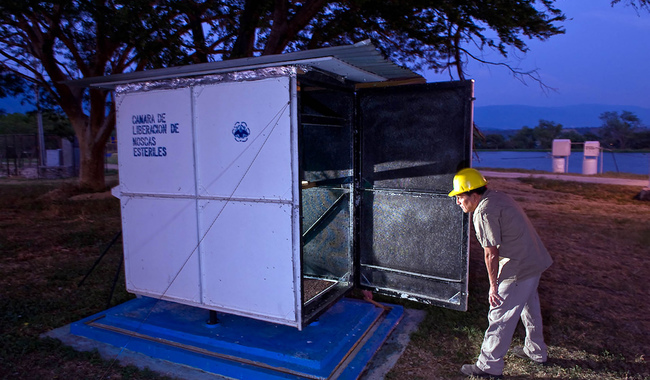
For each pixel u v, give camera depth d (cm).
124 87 418
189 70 365
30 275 600
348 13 1034
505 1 930
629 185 1538
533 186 1580
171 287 416
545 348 377
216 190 381
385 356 391
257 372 346
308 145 486
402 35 1127
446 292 433
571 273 625
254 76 353
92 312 479
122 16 735
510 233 337
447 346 410
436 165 426
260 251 367
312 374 340
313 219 496
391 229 457
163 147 403
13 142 2506
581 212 1116
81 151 1449
